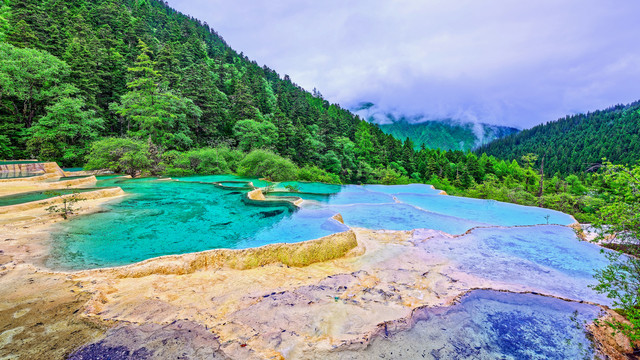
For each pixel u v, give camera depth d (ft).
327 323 12.29
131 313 11.65
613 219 11.75
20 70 65.82
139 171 68.13
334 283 16.80
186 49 153.17
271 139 108.99
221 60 181.27
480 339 11.87
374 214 38.04
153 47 123.75
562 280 18.12
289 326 11.83
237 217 30.04
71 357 8.61
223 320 11.84
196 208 33.40
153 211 31.27
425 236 27.14
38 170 55.31
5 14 82.58
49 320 10.49
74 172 63.46
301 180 73.67
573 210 69.62
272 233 24.89
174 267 16.97
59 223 24.68
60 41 88.69
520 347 11.46
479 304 14.79
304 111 159.63
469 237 27.12
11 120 69.15
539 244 25.14
